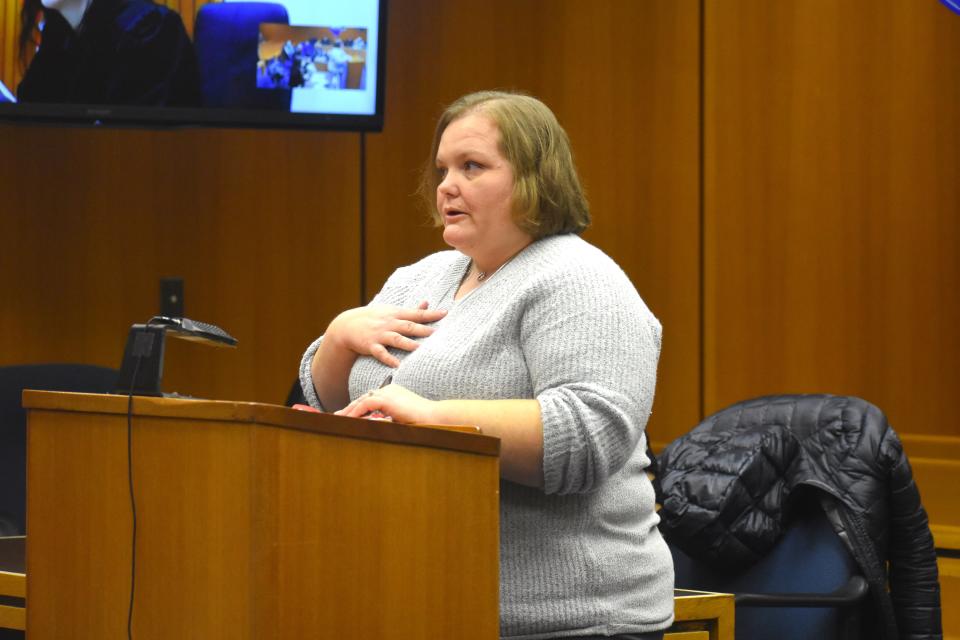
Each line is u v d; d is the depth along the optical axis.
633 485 3.61
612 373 3.35
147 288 10.31
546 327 3.42
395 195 10.44
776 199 9.94
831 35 9.79
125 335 10.27
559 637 3.41
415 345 3.73
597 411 3.30
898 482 5.51
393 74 10.41
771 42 9.91
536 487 3.40
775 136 9.93
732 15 9.96
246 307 10.41
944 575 7.67
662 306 10.16
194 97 8.95
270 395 10.41
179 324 3.49
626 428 3.32
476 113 3.64
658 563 3.62
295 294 10.43
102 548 3.36
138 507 3.28
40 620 3.48
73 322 10.26
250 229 10.41
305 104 9.02
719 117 10.01
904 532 5.53
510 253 3.69
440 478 2.88
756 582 5.70
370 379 3.79
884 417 5.64
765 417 5.87
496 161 3.59
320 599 3.03
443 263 4.08
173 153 10.34
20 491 7.07
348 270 10.45
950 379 9.62
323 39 9.01
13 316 10.19
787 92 9.88
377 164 10.45
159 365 3.38
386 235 10.44
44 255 10.23
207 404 3.14
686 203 10.08
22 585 4.52
